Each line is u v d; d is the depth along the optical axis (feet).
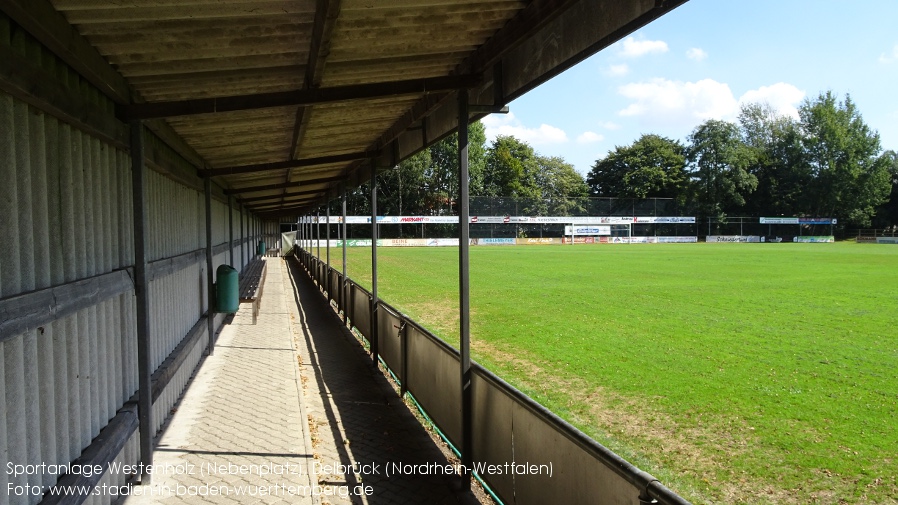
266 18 8.68
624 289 54.85
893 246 156.97
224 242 34.88
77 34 8.42
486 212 176.55
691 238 190.19
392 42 10.73
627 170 229.86
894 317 38.50
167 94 12.60
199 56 10.18
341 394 20.01
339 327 33.76
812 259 99.55
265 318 35.91
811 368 24.63
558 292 52.65
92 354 10.02
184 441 14.65
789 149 212.43
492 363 25.35
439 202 183.11
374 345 24.35
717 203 206.59
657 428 17.40
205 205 24.97
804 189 208.23
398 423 17.07
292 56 10.86
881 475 14.32
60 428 8.63
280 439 14.97
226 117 15.02
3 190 7.08
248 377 21.13
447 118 15.81
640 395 20.61
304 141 20.45
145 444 12.18
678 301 46.24
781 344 29.58
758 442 16.39
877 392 21.22
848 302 45.78
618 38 8.03
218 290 24.47
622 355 26.89
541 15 8.77
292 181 35.06
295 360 24.04
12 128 7.25
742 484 13.79
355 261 96.58
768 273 72.08
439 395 15.39
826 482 13.93
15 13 6.51
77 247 9.52
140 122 11.90
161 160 15.16
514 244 170.71
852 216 199.31
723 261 94.43
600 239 181.37
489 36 11.00
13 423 7.15
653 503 6.10
